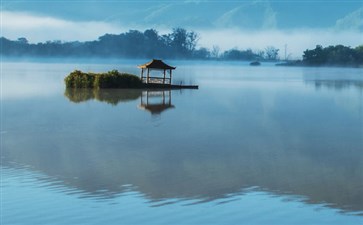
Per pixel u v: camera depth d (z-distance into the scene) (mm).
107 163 26547
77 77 85375
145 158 27906
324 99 70250
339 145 32562
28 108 54312
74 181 22781
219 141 33688
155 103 60625
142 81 88500
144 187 21797
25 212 18688
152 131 37938
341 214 18438
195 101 64250
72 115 48125
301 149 31031
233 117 47594
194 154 29062
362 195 20656
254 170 25047
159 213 18578
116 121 43719
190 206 19328
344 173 24500
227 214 18500
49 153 29328
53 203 19625
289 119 46594
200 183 22484
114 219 18016
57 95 71125
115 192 21062
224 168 25500
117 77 84750
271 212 18688
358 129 40094
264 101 66312
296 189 21578
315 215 18375
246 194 20797
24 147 31297
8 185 22141
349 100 68500
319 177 23656
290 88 96062
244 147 31438
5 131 38031
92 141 33531
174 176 23734
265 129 39688
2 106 56375
